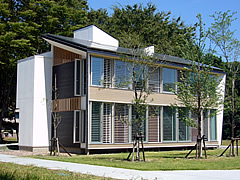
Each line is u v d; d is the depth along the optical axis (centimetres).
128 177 1114
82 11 3838
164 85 2527
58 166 1406
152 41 4638
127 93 2292
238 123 4262
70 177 1059
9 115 4397
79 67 2212
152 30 4653
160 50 4078
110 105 2220
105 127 2180
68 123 2253
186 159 1812
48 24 3462
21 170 1198
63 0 3912
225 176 1171
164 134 2483
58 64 2392
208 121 2752
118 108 2256
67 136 2250
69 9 3631
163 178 1105
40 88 2377
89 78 2120
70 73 2278
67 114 2267
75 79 2202
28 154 2086
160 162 1634
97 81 2159
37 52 3619
